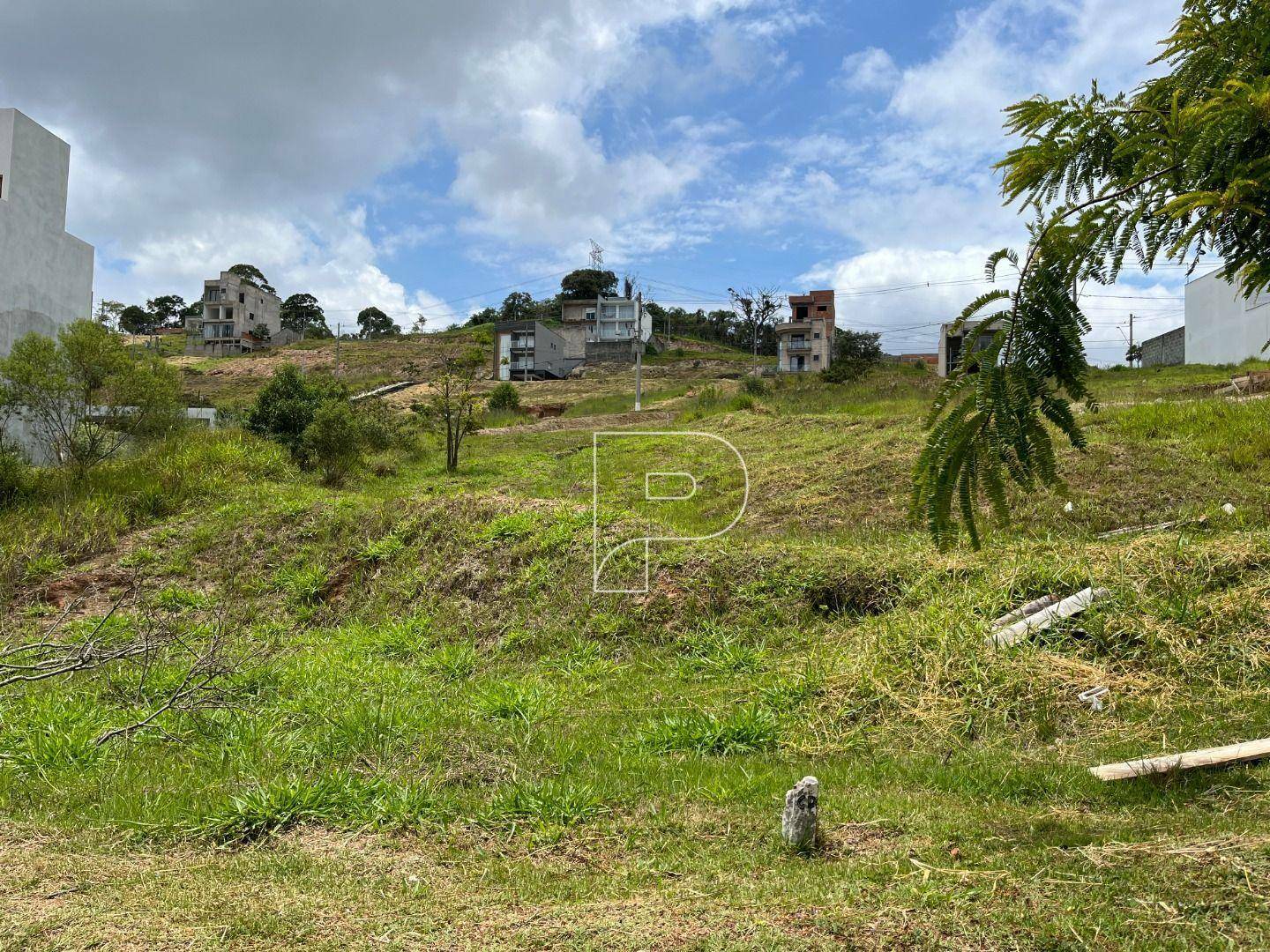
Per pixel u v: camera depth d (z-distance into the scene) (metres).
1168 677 5.79
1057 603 6.77
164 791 4.78
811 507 11.62
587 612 8.54
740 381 38.84
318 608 9.77
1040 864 3.52
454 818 4.45
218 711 6.20
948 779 4.82
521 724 6.05
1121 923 2.95
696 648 7.68
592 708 6.50
